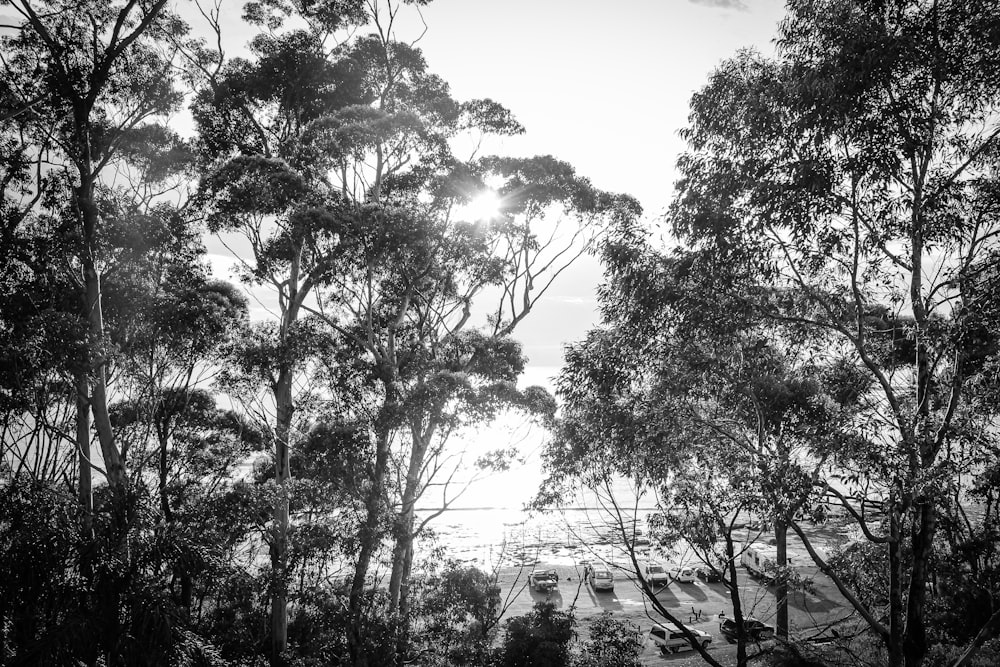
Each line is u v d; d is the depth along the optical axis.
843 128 12.32
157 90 21.14
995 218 12.26
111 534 14.21
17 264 17.44
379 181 24.00
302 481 20.59
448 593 19.53
